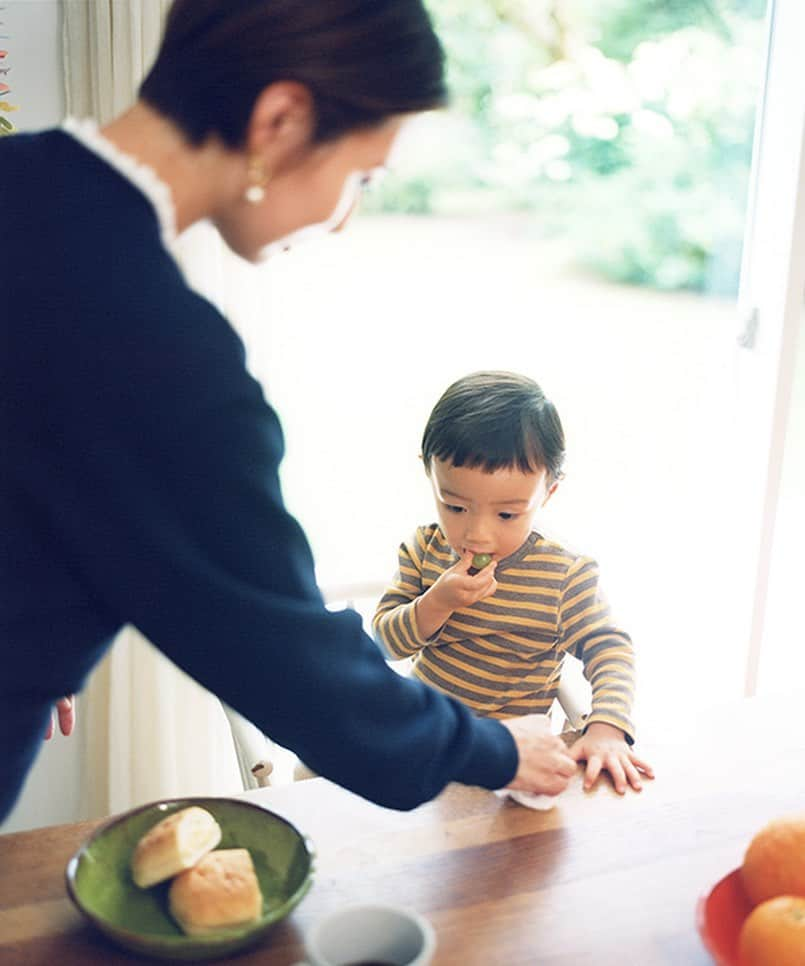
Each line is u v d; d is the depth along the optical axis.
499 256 2.25
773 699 1.31
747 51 2.27
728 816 1.07
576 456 2.41
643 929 0.91
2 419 0.80
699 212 2.34
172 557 0.81
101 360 0.78
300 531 0.88
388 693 0.91
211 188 0.87
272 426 0.86
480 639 1.51
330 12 0.80
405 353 2.21
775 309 2.25
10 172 0.81
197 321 0.81
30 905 0.94
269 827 0.98
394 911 0.82
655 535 2.50
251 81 0.81
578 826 1.06
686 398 2.45
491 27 2.13
